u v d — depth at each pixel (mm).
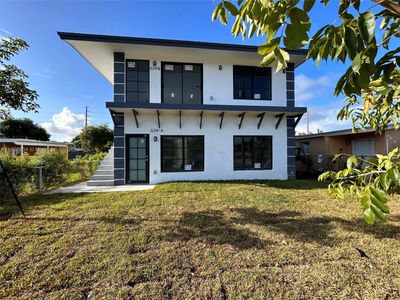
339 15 1099
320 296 2348
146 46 8727
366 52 985
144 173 9742
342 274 2682
